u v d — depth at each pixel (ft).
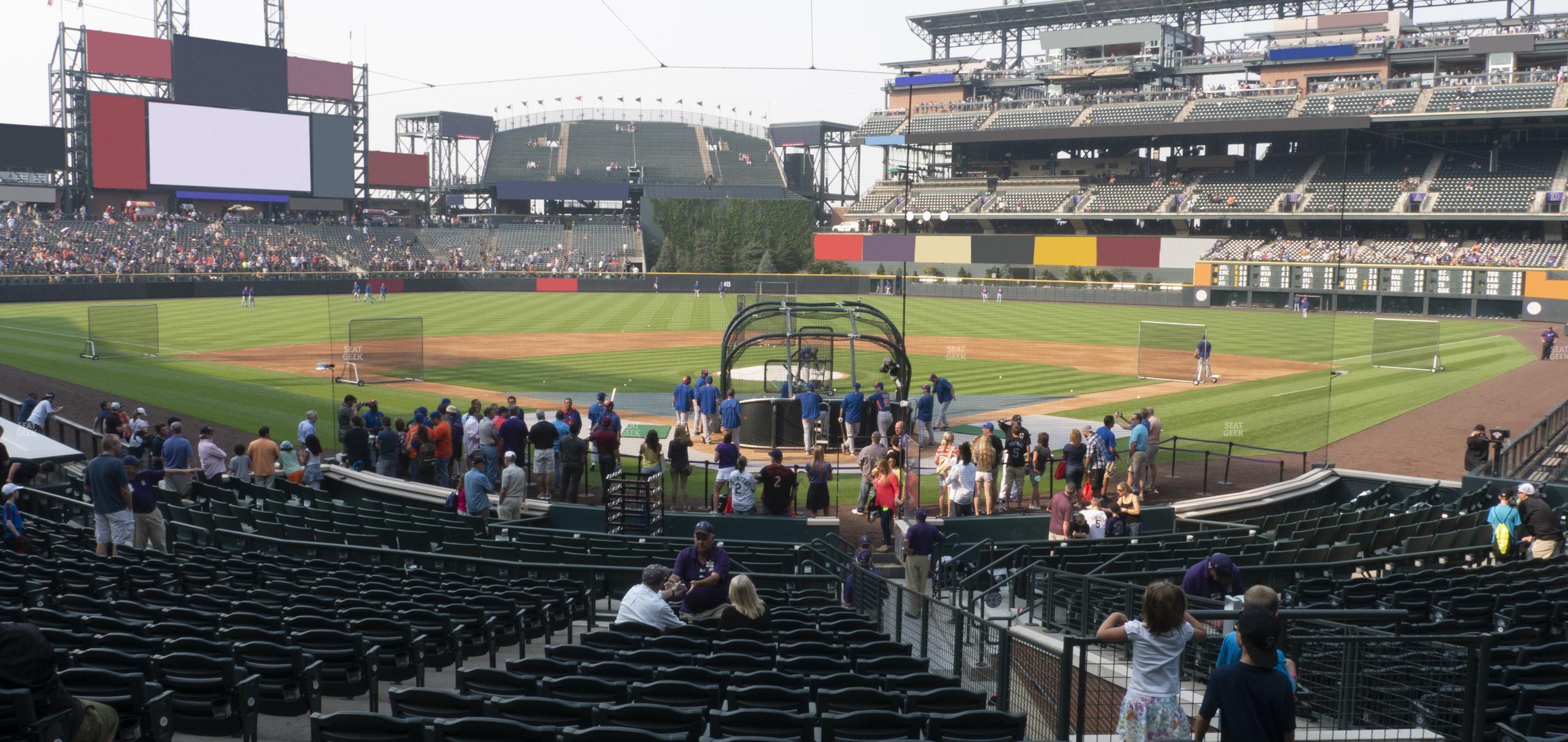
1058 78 284.82
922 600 35.37
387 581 37.37
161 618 29.27
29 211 230.48
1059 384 116.88
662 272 261.03
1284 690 17.83
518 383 115.14
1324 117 223.71
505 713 21.76
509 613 33.06
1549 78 224.53
